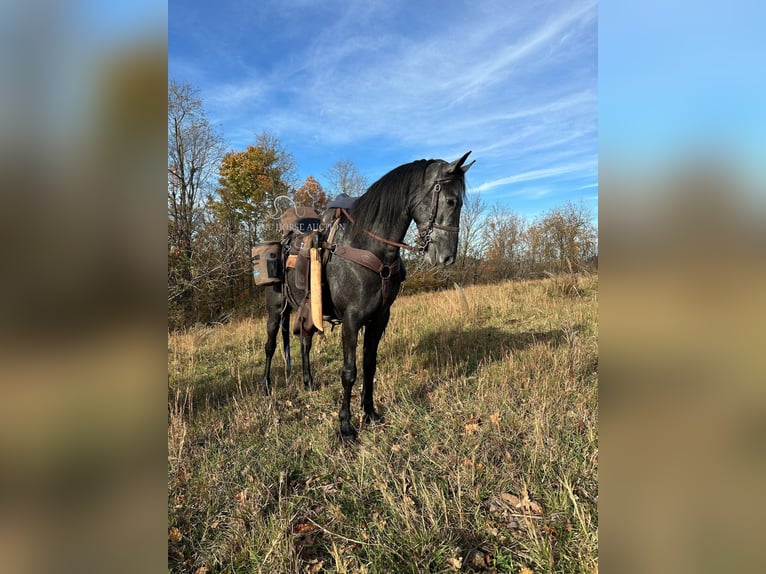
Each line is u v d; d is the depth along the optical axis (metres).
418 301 10.32
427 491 2.18
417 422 3.11
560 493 2.09
